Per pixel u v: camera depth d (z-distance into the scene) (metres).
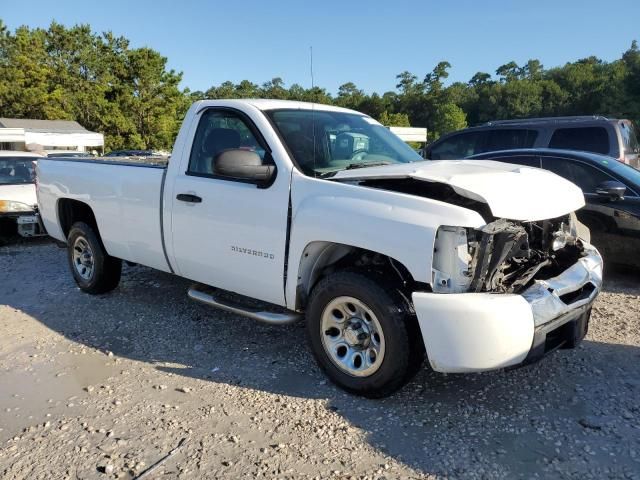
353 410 3.44
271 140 3.94
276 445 3.08
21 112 54.28
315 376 3.93
